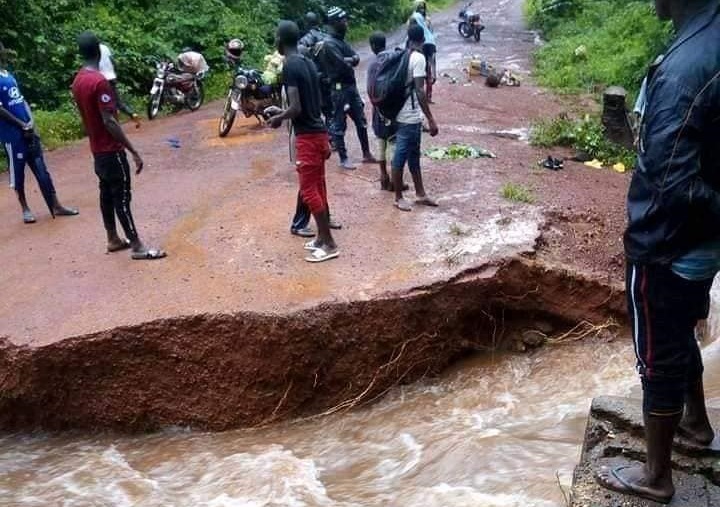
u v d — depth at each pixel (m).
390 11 27.09
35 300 5.71
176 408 5.27
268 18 18.97
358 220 7.10
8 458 5.02
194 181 8.65
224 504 4.40
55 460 5.00
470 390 5.61
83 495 4.57
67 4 14.01
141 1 16.16
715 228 2.75
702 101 2.62
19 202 8.00
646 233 2.80
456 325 5.84
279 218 7.22
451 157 9.39
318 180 6.05
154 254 6.35
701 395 3.35
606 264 6.47
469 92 14.43
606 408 3.79
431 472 4.57
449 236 6.63
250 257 6.28
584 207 7.62
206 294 5.57
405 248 6.38
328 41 8.50
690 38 2.71
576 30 21.78
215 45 16.03
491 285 5.93
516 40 24.17
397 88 6.98
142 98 13.55
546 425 4.97
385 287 5.62
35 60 12.45
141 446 5.14
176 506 4.41
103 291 5.77
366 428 5.21
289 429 5.27
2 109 7.07
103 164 6.04
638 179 2.84
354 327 5.41
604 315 6.20
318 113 5.93
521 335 6.16
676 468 3.36
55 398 5.19
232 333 5.19
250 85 11.05
